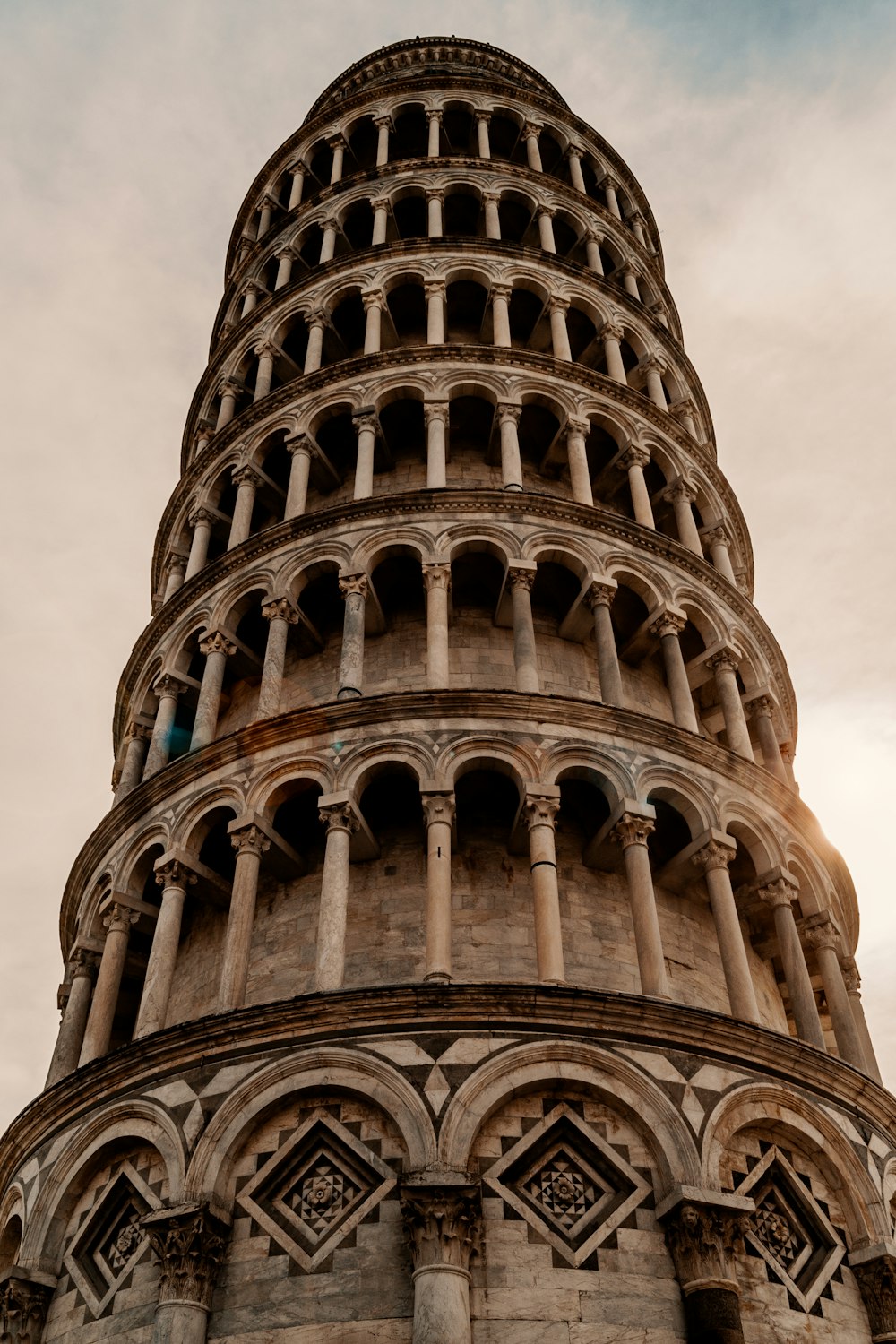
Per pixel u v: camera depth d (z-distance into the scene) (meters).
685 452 34.34
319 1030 18.67
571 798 24.98
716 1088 18.78
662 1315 16.33
